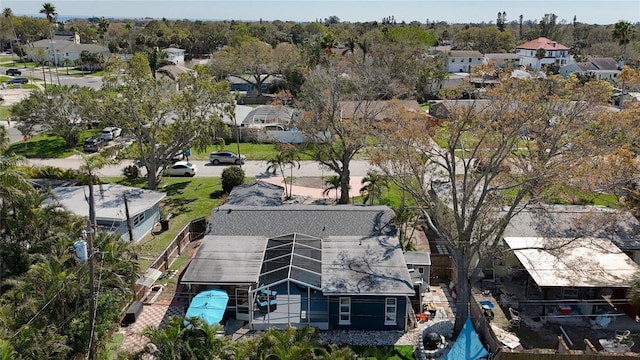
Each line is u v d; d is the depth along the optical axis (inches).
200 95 1637.6
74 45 5068.9
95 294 818.2
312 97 1775.3
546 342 970.1
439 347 944.9
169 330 742.5
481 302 1015.6
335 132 1638.8
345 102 2301.9
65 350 770.8
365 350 895.1
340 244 1149.7
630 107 1239.5
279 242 1162.0
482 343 940.6
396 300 997.2
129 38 5644.7
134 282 1030.4
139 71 1567.4
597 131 1015.6
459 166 1947.6
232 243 1164.5
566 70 4261.8
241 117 2591.0
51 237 983.6
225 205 1389.0
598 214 1122.0
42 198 1079.6
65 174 1712.6
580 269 1004.6
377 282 1003.3
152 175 1641.2
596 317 1031.6
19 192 999.0
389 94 2509.8
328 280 1010.7
